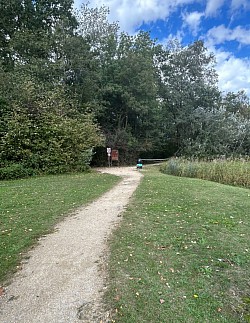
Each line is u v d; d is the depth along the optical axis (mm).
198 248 4113
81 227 5277
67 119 16844
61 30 20906
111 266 3576
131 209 6504
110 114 25516
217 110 27984
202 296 2865
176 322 2475
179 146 30594
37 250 4223
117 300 2826
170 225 5230
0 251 4180
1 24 22672
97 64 23016
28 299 2910
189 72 31078
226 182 12422
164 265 3574
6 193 8812
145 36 27938
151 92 25422
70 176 13992
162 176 13719
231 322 2473
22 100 15719
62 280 3283
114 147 24078
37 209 6691
